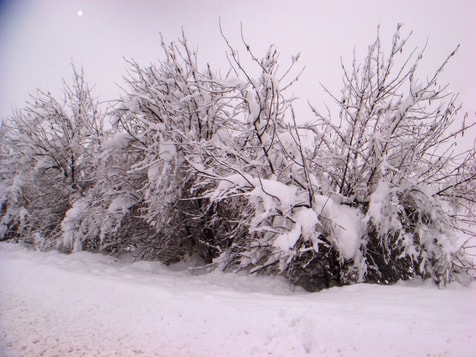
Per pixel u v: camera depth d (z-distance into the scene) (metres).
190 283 5.44
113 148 8.28
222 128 8.42
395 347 2.60
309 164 6.95
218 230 8.20
